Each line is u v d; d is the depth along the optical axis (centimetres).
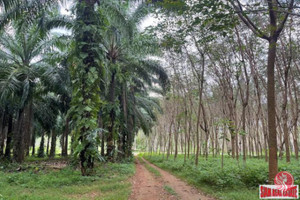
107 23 1016
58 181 736
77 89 899
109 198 567
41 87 1508
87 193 632
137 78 1950
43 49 1387
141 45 1406
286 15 625
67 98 1852
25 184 697
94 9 1023
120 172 1055
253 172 751
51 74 1345
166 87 1703
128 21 1186
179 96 1686
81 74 899
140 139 5816
